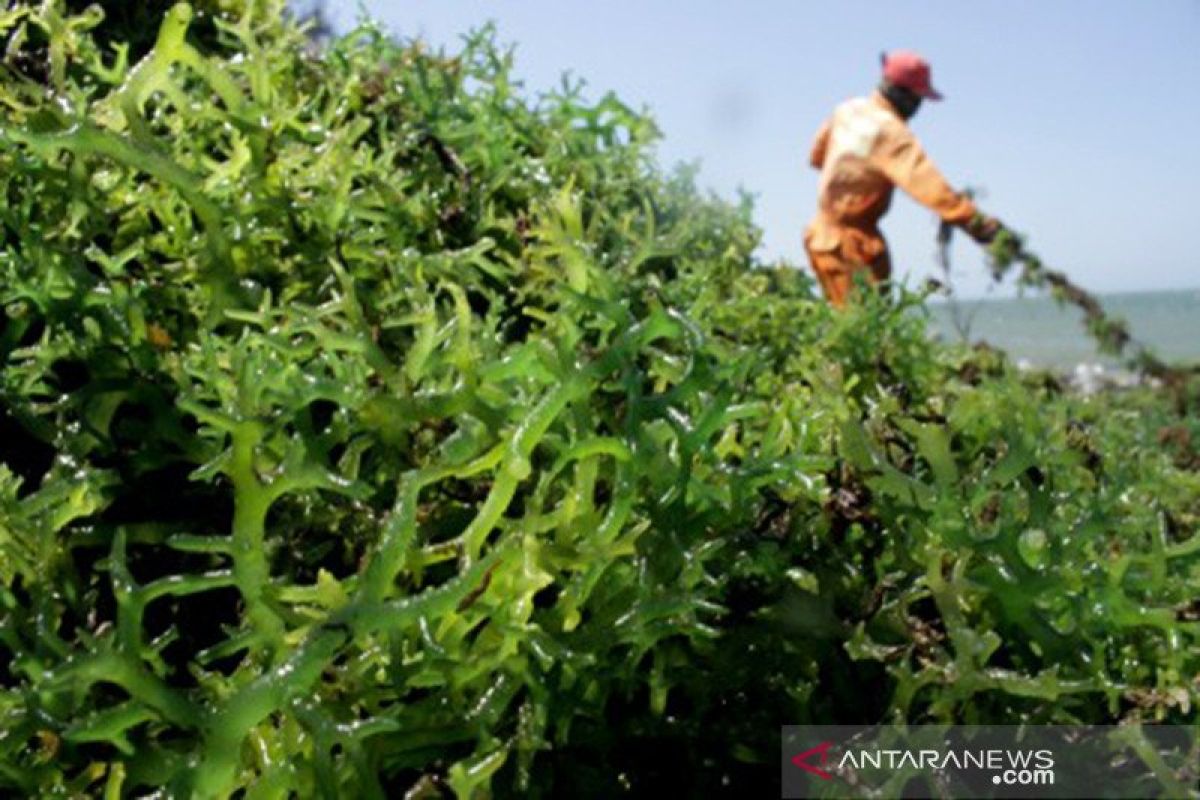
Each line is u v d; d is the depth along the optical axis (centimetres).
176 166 89
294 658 62
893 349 147
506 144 138
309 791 63
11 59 105
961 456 104
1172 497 125
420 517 78
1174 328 2194
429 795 66
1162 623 75
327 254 101
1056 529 77
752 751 69
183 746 66
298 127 107
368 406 72
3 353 92
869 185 464
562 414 73
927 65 534
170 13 88
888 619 72
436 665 64
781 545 77
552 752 68
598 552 66
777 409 77
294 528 81
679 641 70
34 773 67
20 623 73
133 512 86
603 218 133
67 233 94
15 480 85
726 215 169
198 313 95
